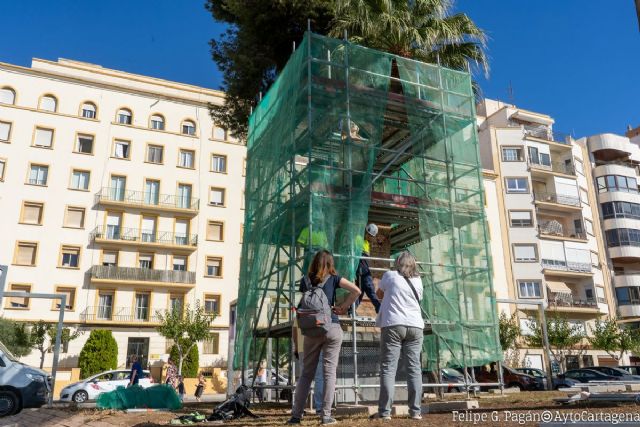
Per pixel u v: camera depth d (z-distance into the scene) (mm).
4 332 31219
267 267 11516
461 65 16062
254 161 13469
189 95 42844
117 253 37844
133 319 36844
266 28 16109
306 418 5875
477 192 11703
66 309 35562
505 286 40062
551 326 36625
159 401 10195
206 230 40469
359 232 9852
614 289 45000
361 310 10461
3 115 36938
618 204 46688
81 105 39406
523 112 46969
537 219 42875
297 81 10766
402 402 9688
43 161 37344
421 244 11539
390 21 14539
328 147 11305
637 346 36531
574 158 45844
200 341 37281
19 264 35156
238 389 7367
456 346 10328
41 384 12578
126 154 39938
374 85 11500
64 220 36938
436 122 11836
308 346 5059
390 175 13555
